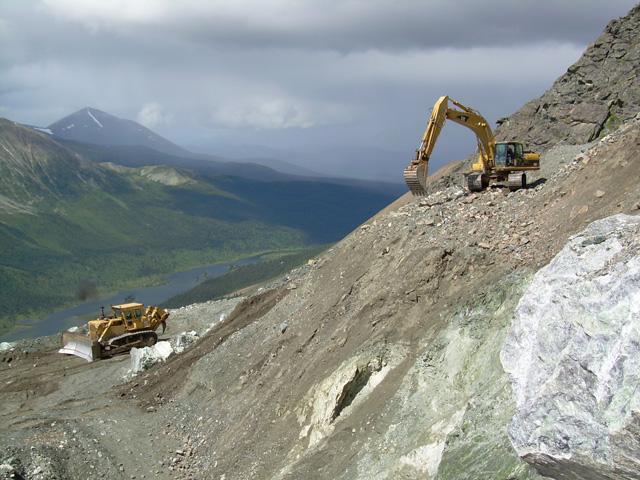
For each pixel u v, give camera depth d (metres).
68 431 23.38
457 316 17.89
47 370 33.94
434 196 29.47
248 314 31.02
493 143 30.31
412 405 16.33
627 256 10.03
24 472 20.50
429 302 19.75
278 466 18.62
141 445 23.16
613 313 9.33
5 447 21.44
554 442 9.45
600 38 47.56
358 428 17.11
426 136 28.02
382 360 18.70
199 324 39.62
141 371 30.39
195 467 21.28
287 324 25.30
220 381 25.52
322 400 18.64
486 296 17.56
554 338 10.34
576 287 10.35
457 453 12.70
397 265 22.41
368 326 20.53
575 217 20.20
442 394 15.87
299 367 21.83
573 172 23.94
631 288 9.22
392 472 14.72
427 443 14.55
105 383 30.23
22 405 28.88
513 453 11.52
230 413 22.95
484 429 12.81
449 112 28.88
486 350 15.74
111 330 35.22
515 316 11.84
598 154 23.55
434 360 17.06
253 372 24.22
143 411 26.02
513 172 29.75
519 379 11.09
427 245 22.77
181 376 27.92
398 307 20.27
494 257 19.95
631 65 45.31
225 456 20.72
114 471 21.52
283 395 21.17
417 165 27.58
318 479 16.38
